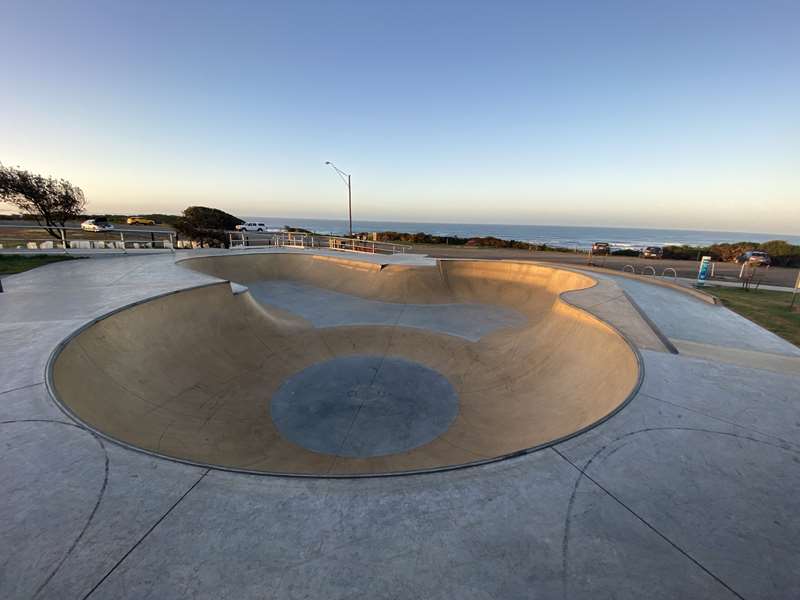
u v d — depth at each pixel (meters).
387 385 8.60
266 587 2.21
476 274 17.02
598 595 2.21
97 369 6.16
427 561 2.41
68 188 22.80
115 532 2.55
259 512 2.78
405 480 3.16
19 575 2.22
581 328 8.69
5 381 4.55
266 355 9.84
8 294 9.11
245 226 39.75
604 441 3.79
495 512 2.85
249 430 6.61
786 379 5.29
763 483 3.22
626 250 31.31
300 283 18.36
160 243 20.92
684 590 2.25
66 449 3.39
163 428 5.80
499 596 2.20
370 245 29.84
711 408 4.46
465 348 10.78
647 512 2.88
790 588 2.27
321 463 5.75
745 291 14.61
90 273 12.43
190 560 2.37
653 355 6.13
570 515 2.83
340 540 2.56
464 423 7.07
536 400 7.42
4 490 2.89
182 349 8.46
